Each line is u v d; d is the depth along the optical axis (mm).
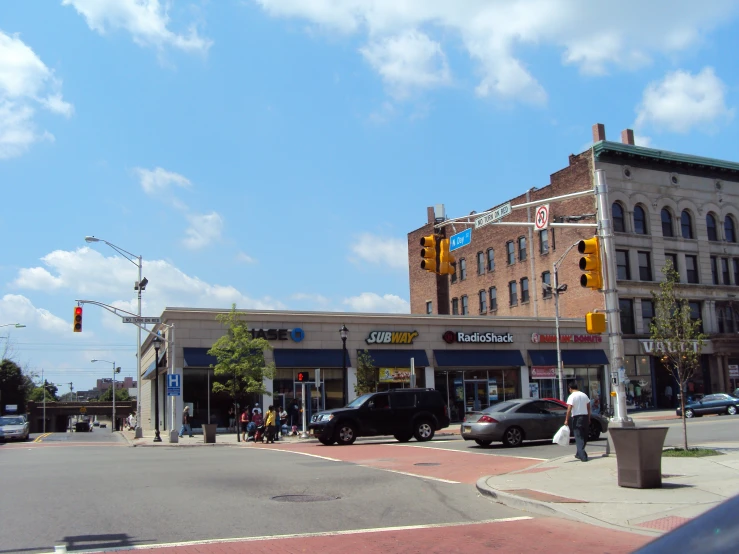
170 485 13945
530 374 45375
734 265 52844
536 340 45719
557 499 11102
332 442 26078
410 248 69938
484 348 44250
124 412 108688
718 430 25969
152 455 22719
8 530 9344
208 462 19234
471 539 8844
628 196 48719
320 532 9297
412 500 12094
